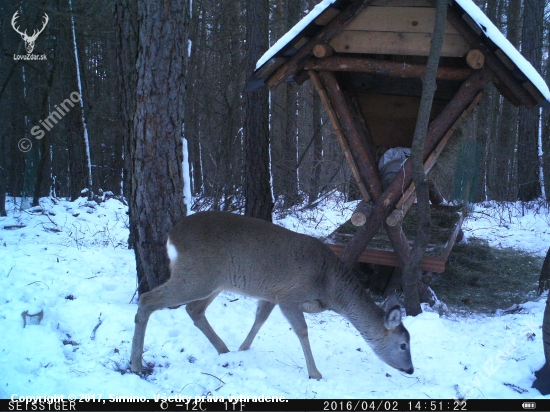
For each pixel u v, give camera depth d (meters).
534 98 6.18
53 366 4.61
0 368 4.40
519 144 15.04
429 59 5.27
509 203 14.34
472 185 12.15
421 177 5.70
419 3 6.19
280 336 5.83
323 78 6.84
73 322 5.47
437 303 7.17
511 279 8.68
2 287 6.04
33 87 14.95
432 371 5.13
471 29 6.04
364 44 6.44
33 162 13.42
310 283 4.90
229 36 15.35
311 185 14.22
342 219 12.48
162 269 6.15
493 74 6.32
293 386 4.66
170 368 4.83
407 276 6.24
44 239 9.35
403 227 9.29
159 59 5.84
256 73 6.73
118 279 7.23
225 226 4.88
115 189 18.86
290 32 6.35
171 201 6.12
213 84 15.28
